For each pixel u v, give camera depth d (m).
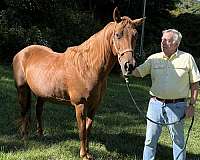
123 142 6.77
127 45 4.83
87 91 5.28
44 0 16.66
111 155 6.00
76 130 7.12
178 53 4.95
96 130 7.33
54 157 5.64
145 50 19.70
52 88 5.64
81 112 5.38
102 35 5.19
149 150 5.21
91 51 5.26
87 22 18.12
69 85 5.41
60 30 16.94
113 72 15.02
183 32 25.02
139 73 5.14
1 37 14.64
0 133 6.60
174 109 4.97
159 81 4.97
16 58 6.50
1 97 9.06
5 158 5.40
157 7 25.05
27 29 15.95
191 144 7.22
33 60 6.13
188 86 4.98
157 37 23.31
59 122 7.52
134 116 8.90
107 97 10.48
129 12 23.17
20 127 6.65
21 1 16.11
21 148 5.92
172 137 5.10
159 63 4.98
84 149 5.52
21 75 6.35
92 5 21.69
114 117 8.55
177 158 5.10
